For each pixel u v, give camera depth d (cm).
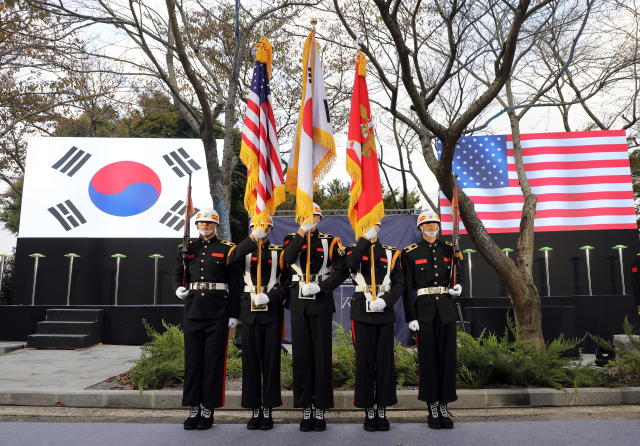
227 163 823
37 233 1164
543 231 1130
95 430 407
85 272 1166
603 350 665
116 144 1209
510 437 383
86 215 1177
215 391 420
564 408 499
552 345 595
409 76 621
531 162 1152
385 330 424
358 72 481
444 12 725
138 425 425
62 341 931
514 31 594
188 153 1216
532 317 693
